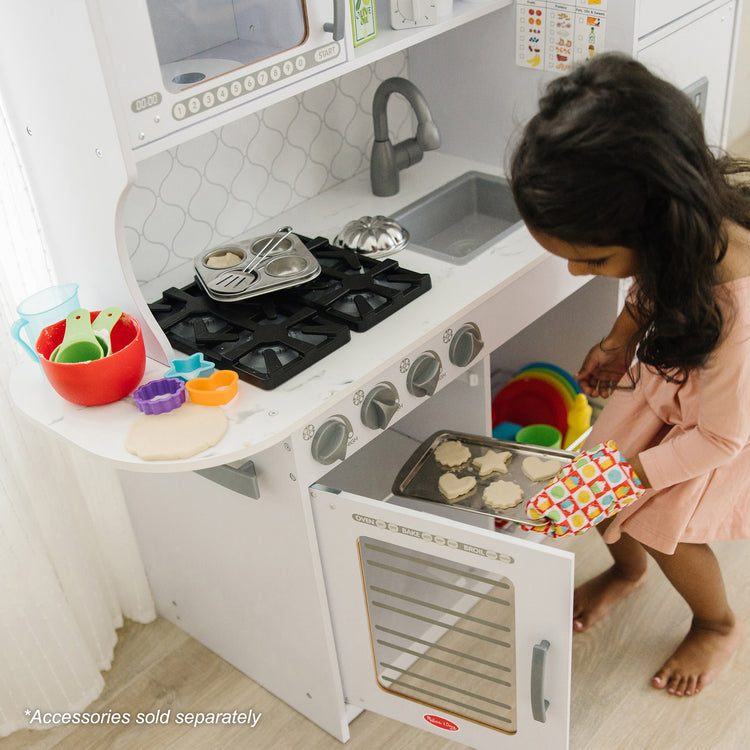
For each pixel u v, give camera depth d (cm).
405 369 159
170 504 178
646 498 160
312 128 203
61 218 151
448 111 215
